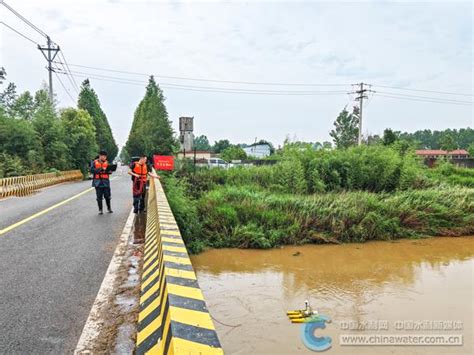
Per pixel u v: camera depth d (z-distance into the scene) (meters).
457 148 75.06
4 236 6.93
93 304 3.67
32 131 24.77
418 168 19.44
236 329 5.92
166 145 46.97
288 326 6.04
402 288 7.97
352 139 46.78
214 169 21.06
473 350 5.24
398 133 43.47
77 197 13.93
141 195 9.59
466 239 12.87
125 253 5.65
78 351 2.75
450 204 14.49
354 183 17.64
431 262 10.09
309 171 17.73
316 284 8.20
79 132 33.78
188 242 10.66
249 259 10.19
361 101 35.53
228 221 11.70
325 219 12.34
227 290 7.79
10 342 2.92
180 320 1.42
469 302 7.11
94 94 56.00
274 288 7.94
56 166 28.50
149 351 1.75
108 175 9.73
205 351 1.18
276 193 15.90
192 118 36.28
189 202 12.05
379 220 12.66
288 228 11.80
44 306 3.64
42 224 8.16
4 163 20.91
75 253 5.69
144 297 2.58
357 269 9.36
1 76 24.47
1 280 4.44
